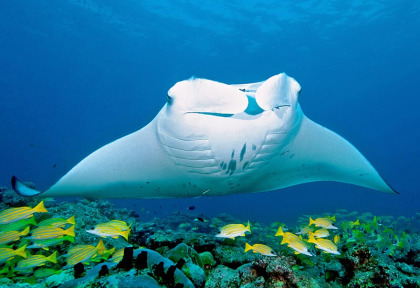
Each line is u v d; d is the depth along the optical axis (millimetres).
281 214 26797
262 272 2398
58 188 3568
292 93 2709
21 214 2559
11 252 2268
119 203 26625
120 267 1595
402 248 3982
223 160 3211
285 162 3975
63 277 2014
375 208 33281
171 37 33969
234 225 2971
